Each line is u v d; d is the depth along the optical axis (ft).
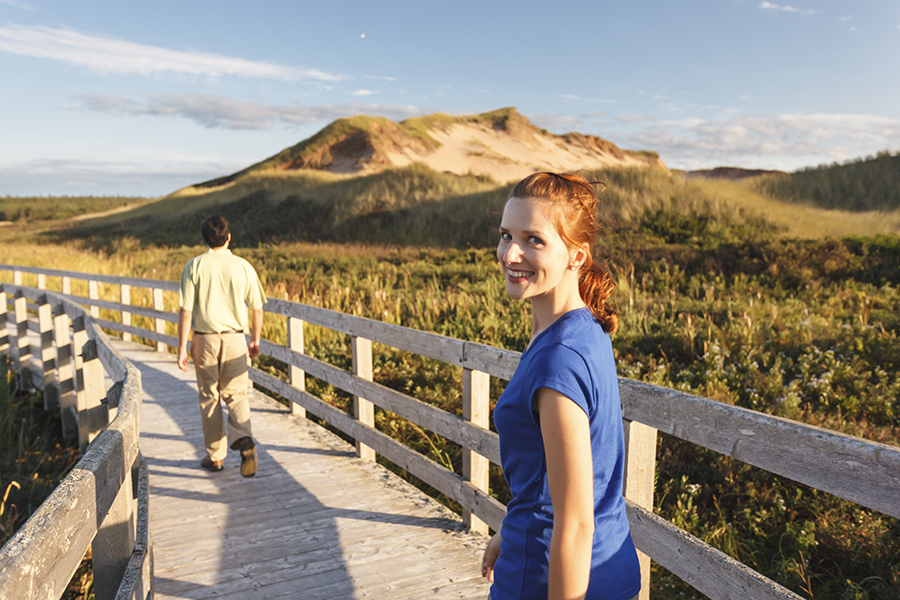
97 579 6.97
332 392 22.17
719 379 19.21
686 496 13.53
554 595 3.54
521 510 4.05
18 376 27.73
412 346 13.28
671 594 10.80
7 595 3.42
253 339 15.12
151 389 24.35
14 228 171.32
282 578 10.42
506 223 4.11
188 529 12.23
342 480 14.69
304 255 68.90
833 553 11.44
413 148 207.51
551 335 3.92
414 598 9.81
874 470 4.96
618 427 4.04
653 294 35.06
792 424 5.68
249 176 144.66
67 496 4.68
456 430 12.01
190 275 14.47
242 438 14.69
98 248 100.63
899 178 76.69
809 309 28.43
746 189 80.89
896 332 23.88
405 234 83.92
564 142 296.51
